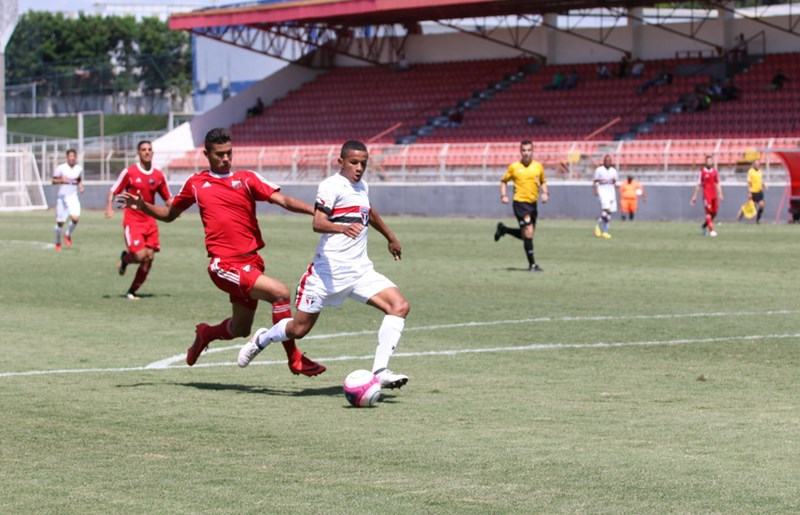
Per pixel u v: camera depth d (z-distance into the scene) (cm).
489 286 3030
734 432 1245
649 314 2406
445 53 9788
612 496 985
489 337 2075
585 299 2702
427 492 1000
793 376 1636
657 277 3238
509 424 1293
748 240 4756
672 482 1030
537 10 8606
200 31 9431
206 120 9638
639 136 7962
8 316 2444
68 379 1642
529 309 2511
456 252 4269
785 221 6141
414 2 8031
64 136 14462
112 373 1700
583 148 7000
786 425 1284
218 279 1520
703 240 4788
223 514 938
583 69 9019
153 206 1555
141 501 978
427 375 1658
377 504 962
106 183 8419
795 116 7656
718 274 3309
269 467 1095
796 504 959
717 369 1702
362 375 1404
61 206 4566
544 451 1153
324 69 10225
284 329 1477
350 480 1043
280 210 7888
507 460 1115
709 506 954
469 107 8988
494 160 7362
